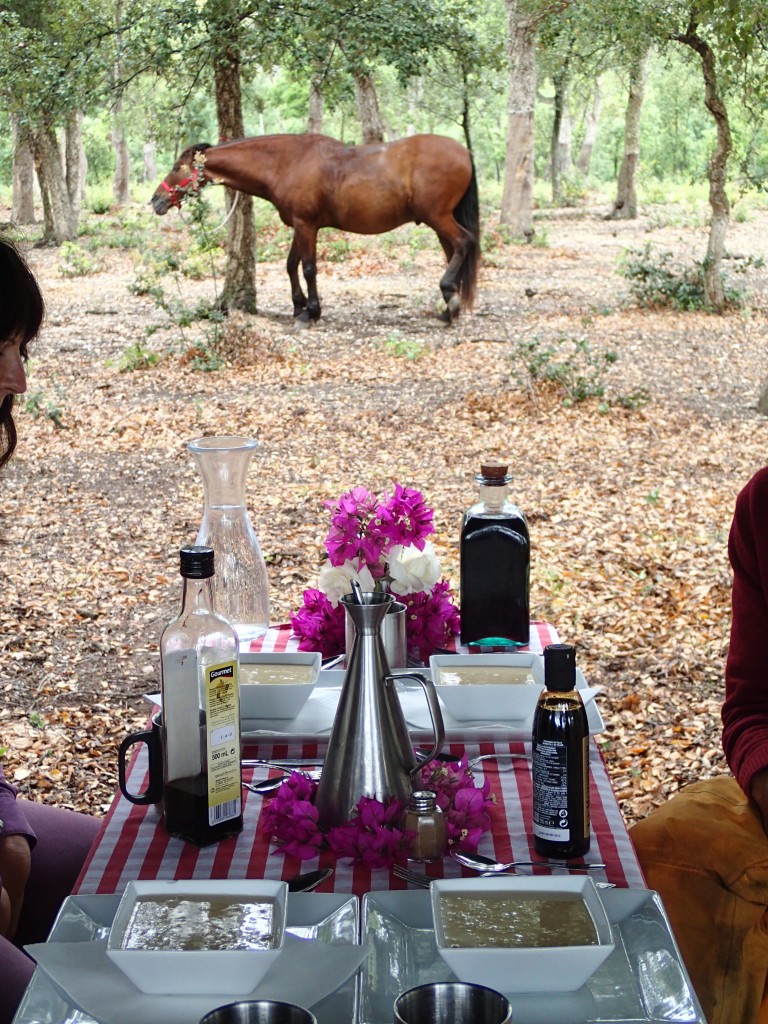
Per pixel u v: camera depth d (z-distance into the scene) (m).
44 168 26.42
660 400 9.94
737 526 2.36
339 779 1.80
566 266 20.02
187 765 1.81
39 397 9.77
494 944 1.39
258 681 2.23
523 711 2.17
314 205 13.45
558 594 5.83
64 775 4.23
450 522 6.99
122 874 1.72
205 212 13.54
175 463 8.54
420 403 10.00
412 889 1.66
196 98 22.17
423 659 2.50
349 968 1.39
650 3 12.19
